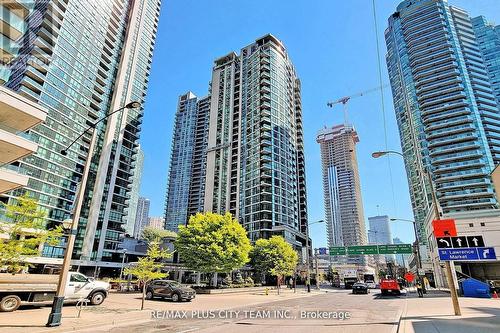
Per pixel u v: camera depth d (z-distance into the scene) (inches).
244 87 4382.4
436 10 4766.2
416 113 4451.3
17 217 670.5
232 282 1750.7
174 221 5644.7
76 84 3152.1
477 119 4010.8
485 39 5004.9
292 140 4259.4
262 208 3432.6
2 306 551.5
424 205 3727.9
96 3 3531.0
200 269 1336.1
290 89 4618.6
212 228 1398.9
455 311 502.9
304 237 3912.4
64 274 438.6
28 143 530.0
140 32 4210.1
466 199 3678.6
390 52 5413.4
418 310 602.5
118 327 437.1
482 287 991.6
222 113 4522.6
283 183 3720.5
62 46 3009.4
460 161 3900.1
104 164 3361.2
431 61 4549.7
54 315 413.7
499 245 1427.2
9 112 553.9
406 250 2065.7
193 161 5398.6
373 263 5152.6
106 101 3567.9
